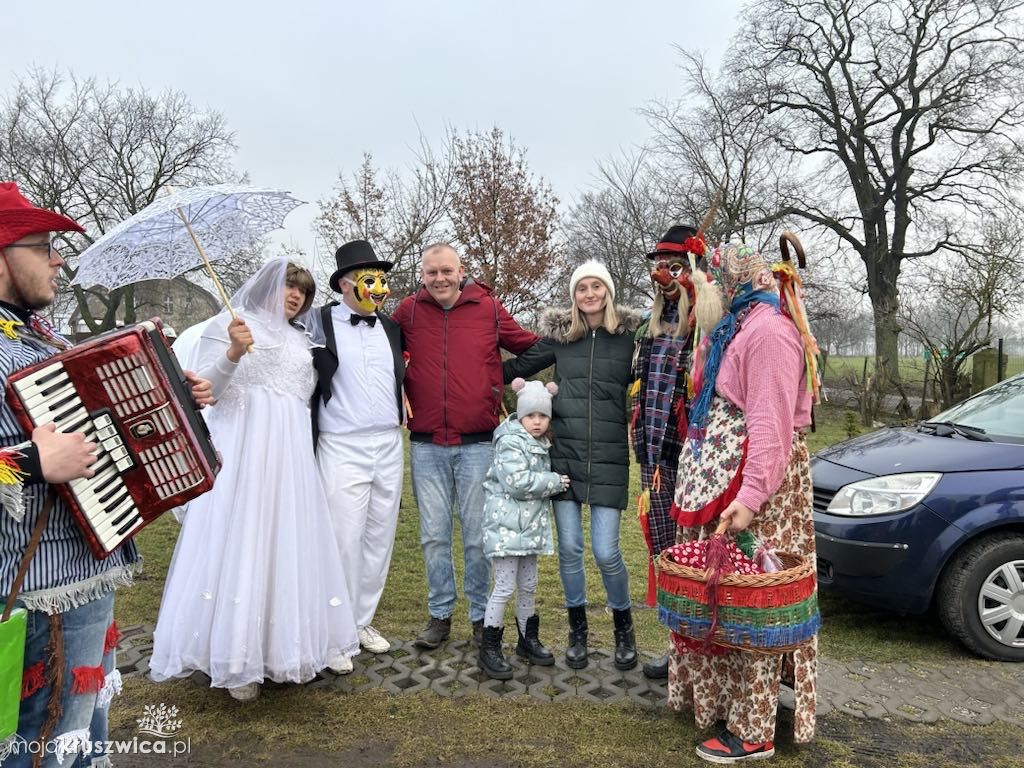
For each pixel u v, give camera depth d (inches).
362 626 145.7
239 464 120.5
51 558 73.2
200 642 116.0
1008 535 146.3
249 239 132.2
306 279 134.3
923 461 155.2
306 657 119.8
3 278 74.4
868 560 149.6
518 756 109.6
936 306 714.2
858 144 871.7
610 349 138.0
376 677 135.4
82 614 77.5
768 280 107.2
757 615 98.7
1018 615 144.6
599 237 890.1
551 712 122.7
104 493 75.4
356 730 116.4
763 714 106.0
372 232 578.2
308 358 132.6
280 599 119.1
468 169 581.3
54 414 71.3
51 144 932.0
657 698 128.2
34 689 73.8
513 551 133.3
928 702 128.3
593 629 161.5
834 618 169.6
